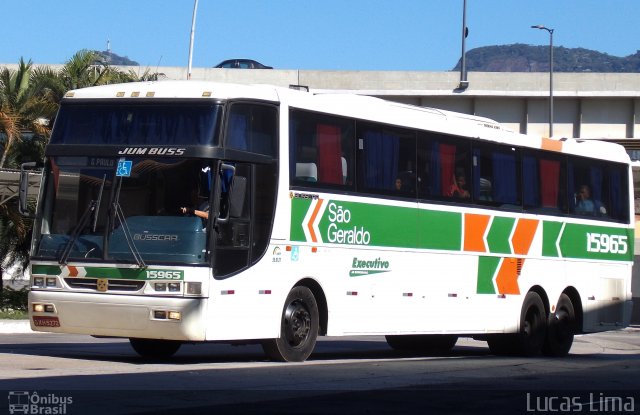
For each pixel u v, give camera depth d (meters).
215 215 14.31
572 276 22.45
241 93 14.91
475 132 19.78
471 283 19.55
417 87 55.16
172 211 14.38
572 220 22.47
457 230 19.16
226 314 14.47
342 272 16.55
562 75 53.56
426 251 18.41
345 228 16.59
